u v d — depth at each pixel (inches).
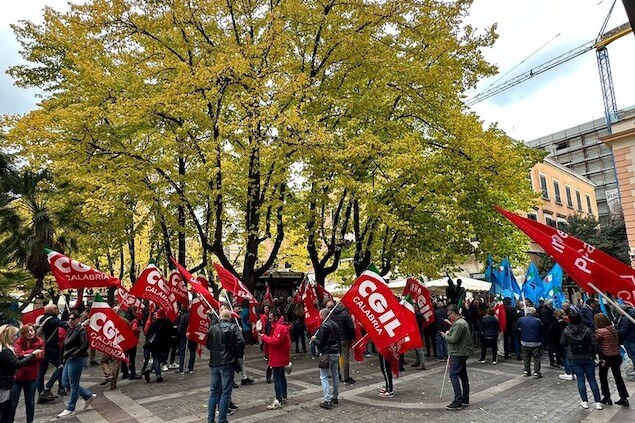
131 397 374.3
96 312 379.2
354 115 593.6
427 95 598.9
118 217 599.5
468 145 573.3
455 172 636.1
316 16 597.0
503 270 673.0
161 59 571.2
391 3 576.1
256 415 315.6
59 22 557.9
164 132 602.2
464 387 334.3
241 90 536.4
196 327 429.7
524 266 1262.3
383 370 374.3
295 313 627.2
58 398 385.7
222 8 579.8
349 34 579.5
